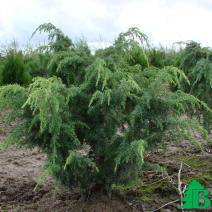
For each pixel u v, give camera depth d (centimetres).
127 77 260
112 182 271
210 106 411
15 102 238
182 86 438
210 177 359
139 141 222
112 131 262
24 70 783
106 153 255
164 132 255
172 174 370
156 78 258
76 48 284
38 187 337
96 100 248
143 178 360
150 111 247
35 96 207
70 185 269
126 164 254
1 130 575
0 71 834
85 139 267
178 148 480
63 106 236
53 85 223
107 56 270
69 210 279
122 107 256
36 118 228
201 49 425
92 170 268
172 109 251
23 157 453
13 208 290
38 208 289
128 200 303
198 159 424
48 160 250
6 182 352
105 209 272
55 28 280
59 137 235
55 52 281
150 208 291
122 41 270
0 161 433
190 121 249
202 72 394
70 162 228
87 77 256
